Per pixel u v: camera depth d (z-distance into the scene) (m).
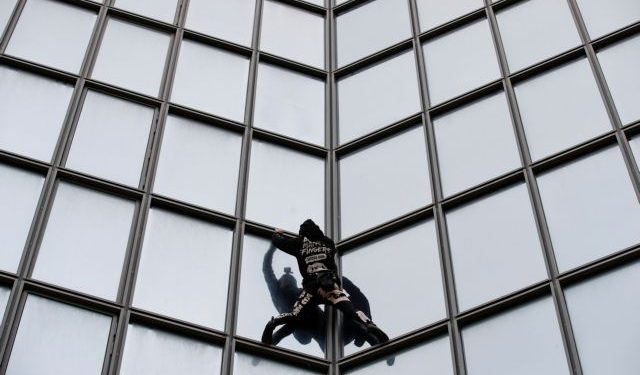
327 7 21.05
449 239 15.28
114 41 18.25
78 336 13.51
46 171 15.43
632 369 12.59
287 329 14.65
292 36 20.08
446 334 14.02
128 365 13.45
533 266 14.32
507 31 18.36
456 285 14.63
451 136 16.94
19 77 16.81
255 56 19.09
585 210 14.70
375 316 14.80
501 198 15.47
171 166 16.39
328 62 19.77
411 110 17.86
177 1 19.72
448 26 19.09
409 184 16.55
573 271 13.88
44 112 16.42
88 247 14.69
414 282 14.96
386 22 20.09
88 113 16.67
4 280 13.73
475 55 18.28
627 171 14.92
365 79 19.02
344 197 16.91
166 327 14.05
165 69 18.14
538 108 16.61
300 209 16.61
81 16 18.45
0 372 12.79
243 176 16.67
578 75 16.83
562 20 18.02
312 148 17.64
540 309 13.70
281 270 15.47
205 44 18.98
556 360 13.05
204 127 17.28
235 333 14.35
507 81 17.28
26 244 14.37
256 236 15.83
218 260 15.27
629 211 14.39
